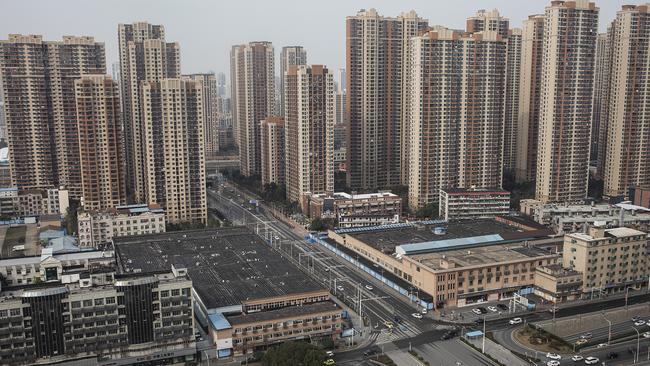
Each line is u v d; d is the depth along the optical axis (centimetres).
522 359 19988
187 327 19412
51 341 17912
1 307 17200
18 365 17612
